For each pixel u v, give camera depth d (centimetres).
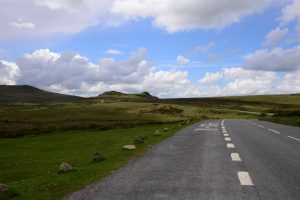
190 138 2378
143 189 833
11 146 3152
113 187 862
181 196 761
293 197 745
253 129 3362
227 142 2019
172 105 14512
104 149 2070
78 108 12888
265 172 1034
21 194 812
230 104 16612
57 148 2662
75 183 927
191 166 1166
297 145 1825
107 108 12688
